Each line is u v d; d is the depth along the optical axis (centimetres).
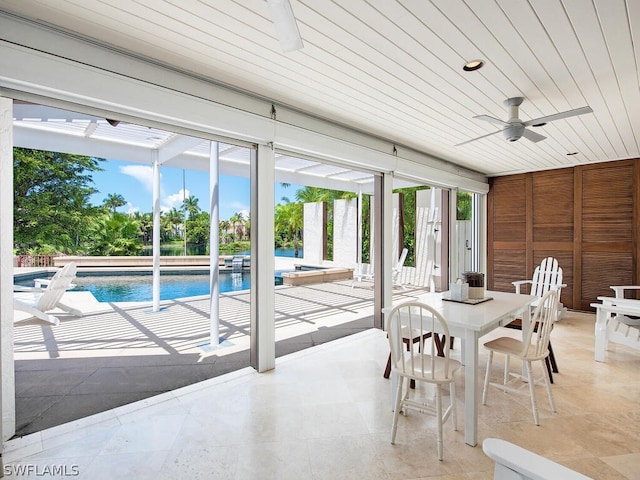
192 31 210
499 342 271
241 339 418
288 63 249
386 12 186
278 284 975
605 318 344
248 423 233
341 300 667
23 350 375
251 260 332
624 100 307
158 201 564
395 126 392
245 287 984
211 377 308
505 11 184
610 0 174
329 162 413
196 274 1180
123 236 1675
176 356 360
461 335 219
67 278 478
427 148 484
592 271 559
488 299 299
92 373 315
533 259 622
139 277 1108
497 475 101
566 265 584
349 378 306
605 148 472
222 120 287
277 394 275
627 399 267
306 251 1208
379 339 419
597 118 354
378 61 243
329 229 1223
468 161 559
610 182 543
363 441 214
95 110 240
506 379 291
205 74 269
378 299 471
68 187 1473
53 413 245
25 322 435
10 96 206
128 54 237
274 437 217
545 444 210
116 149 538
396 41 216
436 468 189
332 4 179
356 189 918
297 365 336
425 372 215
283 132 331
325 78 273
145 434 220
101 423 232
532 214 624
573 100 309
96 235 1574
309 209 1192
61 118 381
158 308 561
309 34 208
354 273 996
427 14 188
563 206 589
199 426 229
